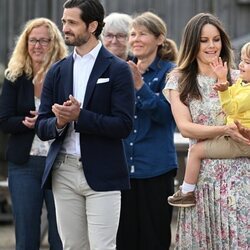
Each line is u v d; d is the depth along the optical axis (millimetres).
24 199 23734
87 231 20969
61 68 20906
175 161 23719
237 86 19906
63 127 20250
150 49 23703
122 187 20500
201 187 20188
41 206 23953
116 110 20281
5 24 43844
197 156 20172
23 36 24203
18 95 24156
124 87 20375
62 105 19984
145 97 22984
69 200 20672
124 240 23547
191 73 20453
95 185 20250
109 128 20047
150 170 23328
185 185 20266
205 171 20141
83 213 20812
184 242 20422
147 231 23391
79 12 20312
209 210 20172
